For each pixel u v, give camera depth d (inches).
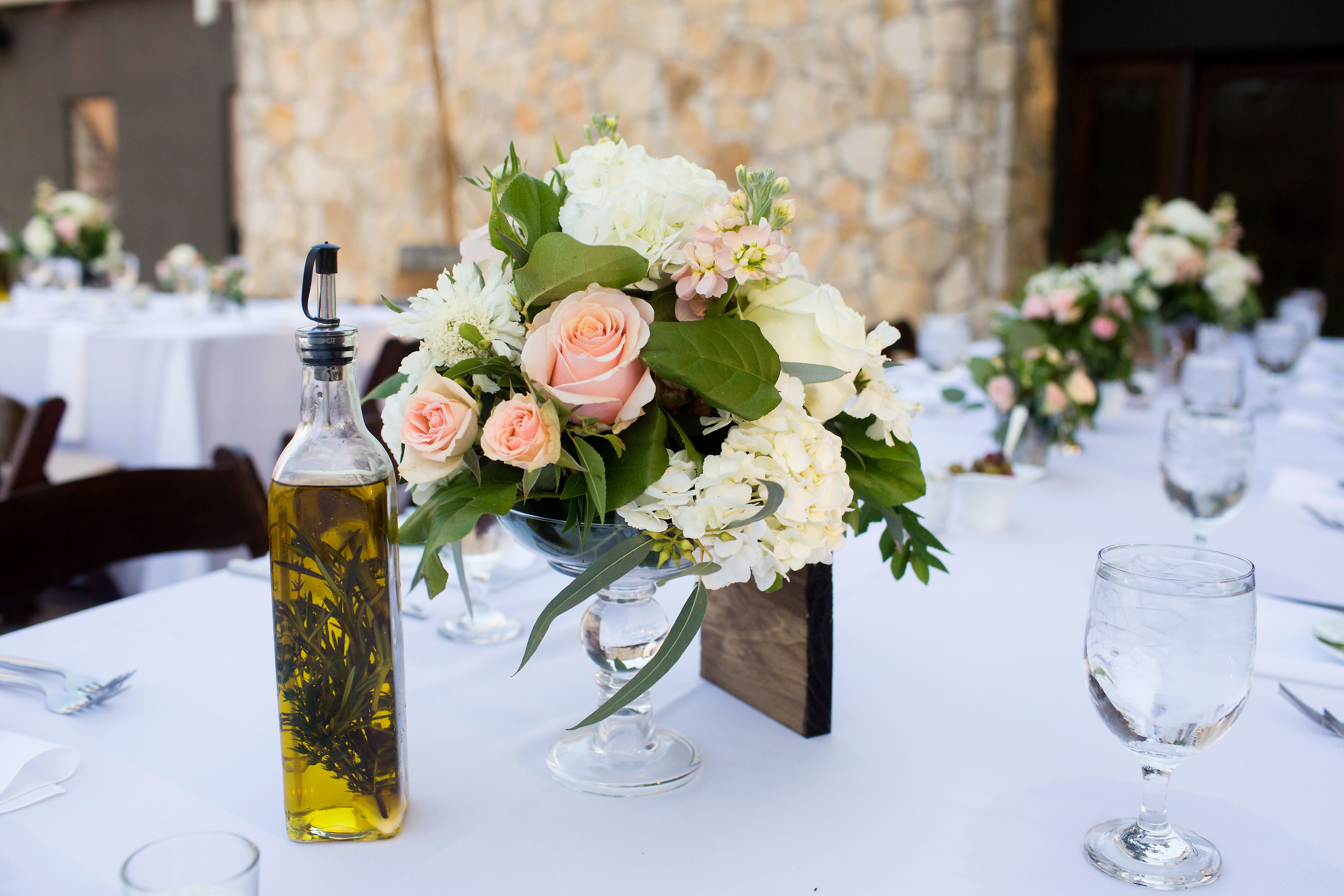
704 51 220.1
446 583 25.0
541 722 31.1
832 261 212.4
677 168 26.5
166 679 33.2
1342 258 230.2
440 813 25.9
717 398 22.7
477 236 26.6
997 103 202.5
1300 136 229.1
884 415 26.2
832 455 24.0
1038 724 30.8
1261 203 234.7
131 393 112.0
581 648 36.7
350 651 23.2
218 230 319.3
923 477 27.0
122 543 47.1
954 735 30.1
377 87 258.4
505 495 23.4
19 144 343.0
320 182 269.0
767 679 31.3
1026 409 60.8
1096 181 240.5
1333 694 32.0
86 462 108.5
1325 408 92.6
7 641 36.0
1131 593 22.5
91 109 334.3
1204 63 233.0
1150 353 107.7
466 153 253.0
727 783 27.4
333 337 22.7
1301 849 24.4
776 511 23.3
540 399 23.4
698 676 34.8
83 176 339.3
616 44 229.3
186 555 95.9
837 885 23.0
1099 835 24.6
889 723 30.9
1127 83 235.5
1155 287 99.7
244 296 144.2
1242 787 27.1
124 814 25.4
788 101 213.0
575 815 25.8
